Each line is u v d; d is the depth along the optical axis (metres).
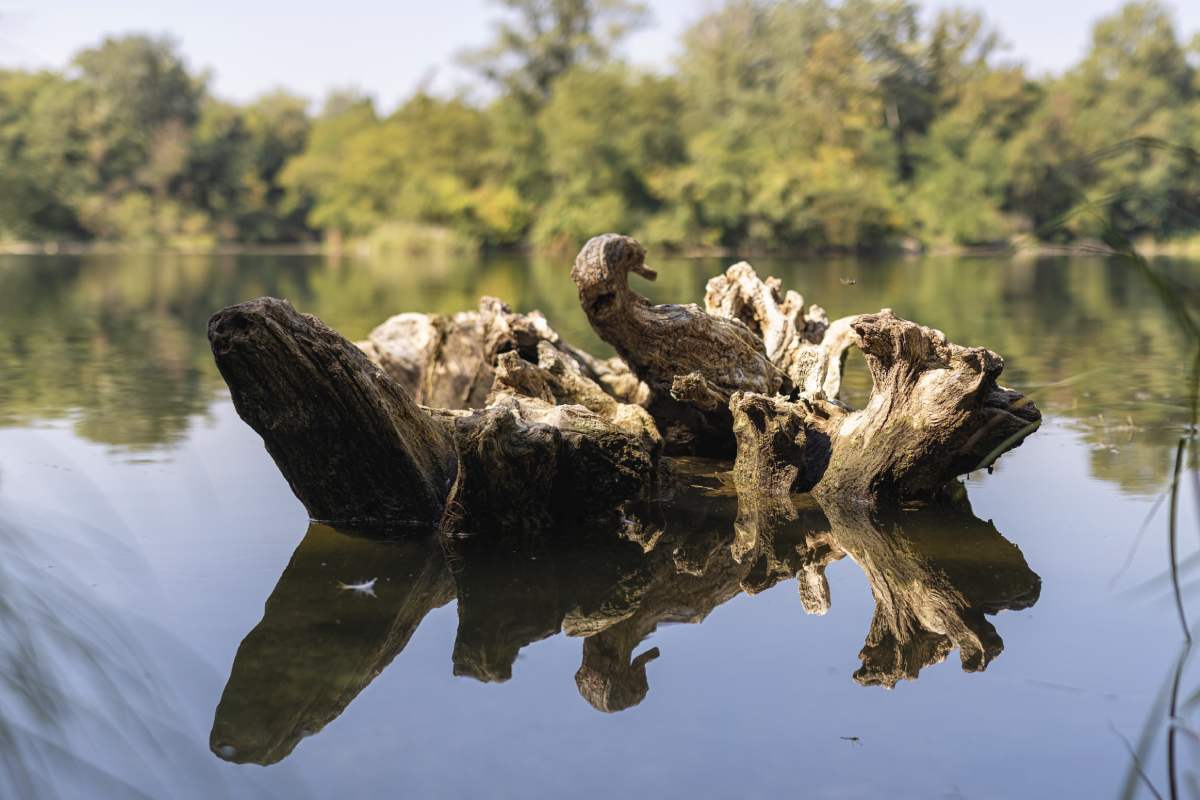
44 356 11.53
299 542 4.81
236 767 2.71
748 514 5.38
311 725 2.97
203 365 10.91
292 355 4.84
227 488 5.74
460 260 47.38
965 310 17.23
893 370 5.54
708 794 2.61
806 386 6.94
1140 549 4.63
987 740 2.89
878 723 2.99
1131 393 8.75
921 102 64.56
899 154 61.03
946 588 4.17
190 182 69.69
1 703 2.63
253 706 3.09
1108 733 2.91
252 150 81.00
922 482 5.47
